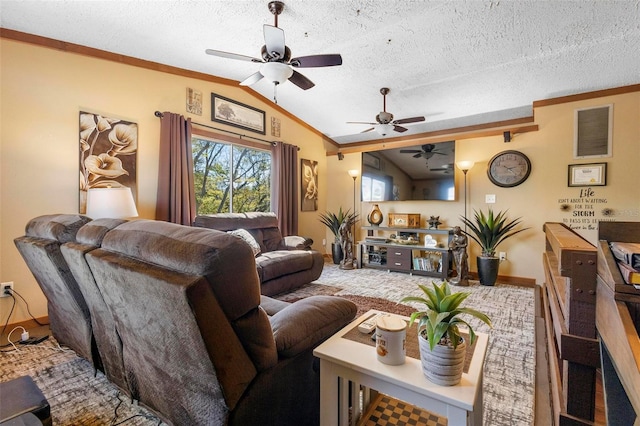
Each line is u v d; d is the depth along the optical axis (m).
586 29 2.67
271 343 1.10
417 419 1.45
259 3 2.50
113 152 3.09
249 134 4.56
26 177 2.56
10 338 2.35
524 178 4.05
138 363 1.31
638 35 2.69
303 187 5.53
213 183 4.17
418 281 4.16
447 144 4.56
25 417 1.03
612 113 3.59
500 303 3.22
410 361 1.06
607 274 0.94
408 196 4.92
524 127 4.05
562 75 3.41
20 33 2.52
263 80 4.20
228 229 3.75
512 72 3.44
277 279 3.36
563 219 3.85
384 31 2.87
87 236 1.35
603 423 1.12
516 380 1.77
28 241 1.66
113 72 3.10
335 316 1.42
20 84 2.53
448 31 2.83
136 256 1.05
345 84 4.01
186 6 2.50
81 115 2.87
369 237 5.07
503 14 2.56
